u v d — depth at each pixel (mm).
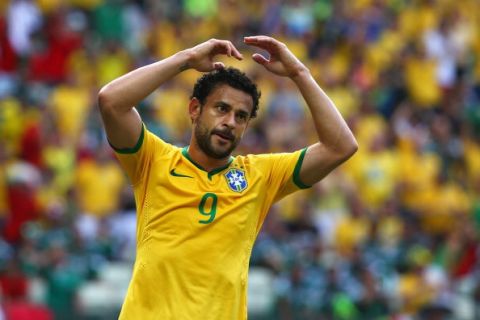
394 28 65438
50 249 39375
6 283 36344
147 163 17234
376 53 62531
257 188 17438
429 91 62406
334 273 42094
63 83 51469
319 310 41062
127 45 56594
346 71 60688
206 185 17125
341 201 48938
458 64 65625
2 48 52406
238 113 17156
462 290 46500
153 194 17094
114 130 16953
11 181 42281
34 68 52688
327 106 17656
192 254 16781
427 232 50875
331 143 17625
